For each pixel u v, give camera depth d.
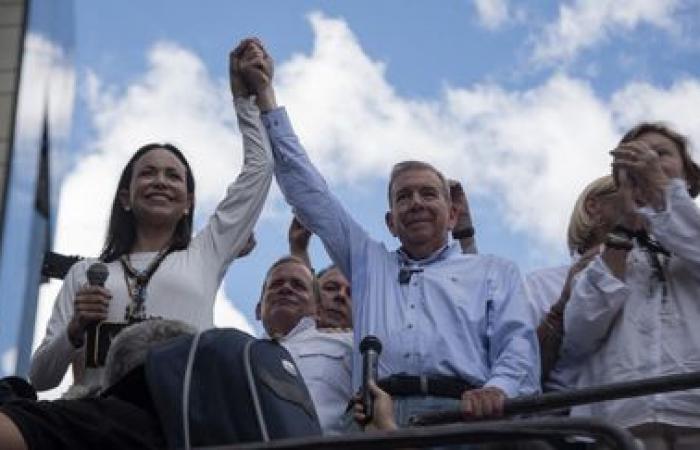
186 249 6.58
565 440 4.11
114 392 4.73
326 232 6.96
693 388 5.57
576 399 5.68
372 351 5.97
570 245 7.11
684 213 6.42
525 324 6.39
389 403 5.77
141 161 6.72
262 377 4.62
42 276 7.18
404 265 6.75
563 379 6.62
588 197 7.07
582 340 6.50
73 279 6.59
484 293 6.52
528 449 4.44
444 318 6.43
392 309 6.54
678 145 6.87
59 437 4.45
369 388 5.80
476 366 6.29
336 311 7.67
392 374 6.28
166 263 6.46
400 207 6.79
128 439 4.52
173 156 6.75
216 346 4.66
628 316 6.45
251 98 7.08
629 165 6.64
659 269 6.50
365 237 6.94
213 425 4.52
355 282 6.77
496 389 5.83
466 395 5.83
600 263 6.47
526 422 4.01
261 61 7.18
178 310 6.32
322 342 7.02
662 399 6.11
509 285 6.55
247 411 4.54
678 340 6.34
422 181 6.81
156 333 4.82
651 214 6.47
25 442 4.41
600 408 6.26
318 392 6.81
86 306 6.12
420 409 6.16
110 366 4.80
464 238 7.34
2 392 4.95
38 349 6.38
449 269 6.64
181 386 4.58
